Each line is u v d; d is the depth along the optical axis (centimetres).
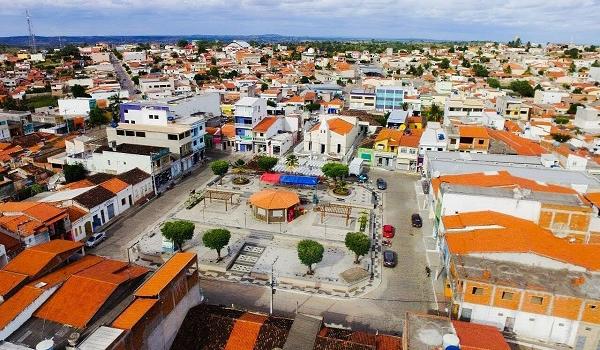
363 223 7250
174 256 4894
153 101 12962
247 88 18450
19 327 3834
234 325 4409
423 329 3950
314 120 13375
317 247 5678
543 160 8669
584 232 5766
